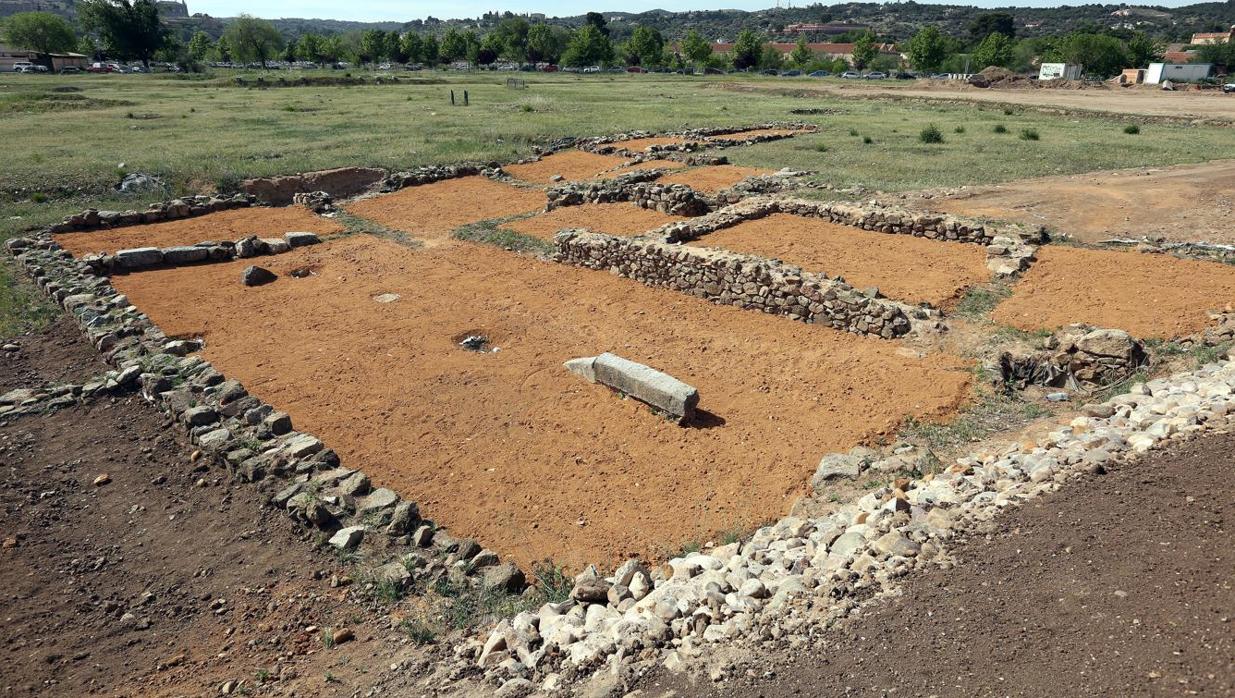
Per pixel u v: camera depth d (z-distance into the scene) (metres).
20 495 9.59
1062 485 7.40
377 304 16.80
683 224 19.81
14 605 7.55
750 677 5.43
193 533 8.81
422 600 7.55
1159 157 27.92
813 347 13.62
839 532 7.46
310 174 28.53
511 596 7.66
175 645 7.06
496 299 16.97
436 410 11.83
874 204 21.00
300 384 12.83
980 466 8.77
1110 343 11.32
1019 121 44.28
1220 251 16.11
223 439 10.34
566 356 13.77
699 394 12.06
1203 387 9.66
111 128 39.59
